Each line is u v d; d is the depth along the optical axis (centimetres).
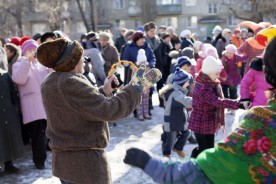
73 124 258
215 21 4438
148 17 4312
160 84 947
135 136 682
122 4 4706
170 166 177
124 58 779
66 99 253
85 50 718
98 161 268
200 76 450
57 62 260
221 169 167
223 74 779
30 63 509
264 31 489
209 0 4481
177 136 528
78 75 264
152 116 832
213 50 722
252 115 167
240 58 826
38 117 510
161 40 947
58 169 268
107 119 251
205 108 450
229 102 433
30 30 4691
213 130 457
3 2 3753
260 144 162
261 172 161
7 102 494
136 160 181
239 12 3175
